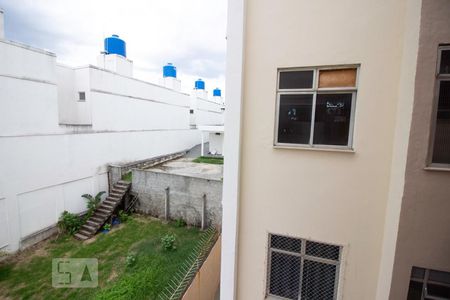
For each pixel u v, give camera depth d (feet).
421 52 9.09
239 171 13.85
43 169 35.37
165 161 60.39
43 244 34.65
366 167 11.87
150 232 37.93
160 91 66.85
